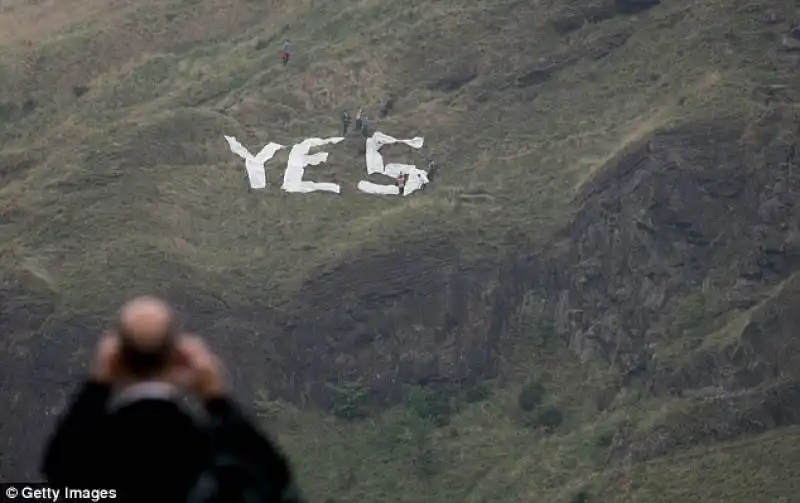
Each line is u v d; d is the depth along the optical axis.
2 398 60.47
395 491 55.81
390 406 60.31
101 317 61.44
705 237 62.28
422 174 69.19
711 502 49.22
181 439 6.57
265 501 6.64
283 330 61.91
